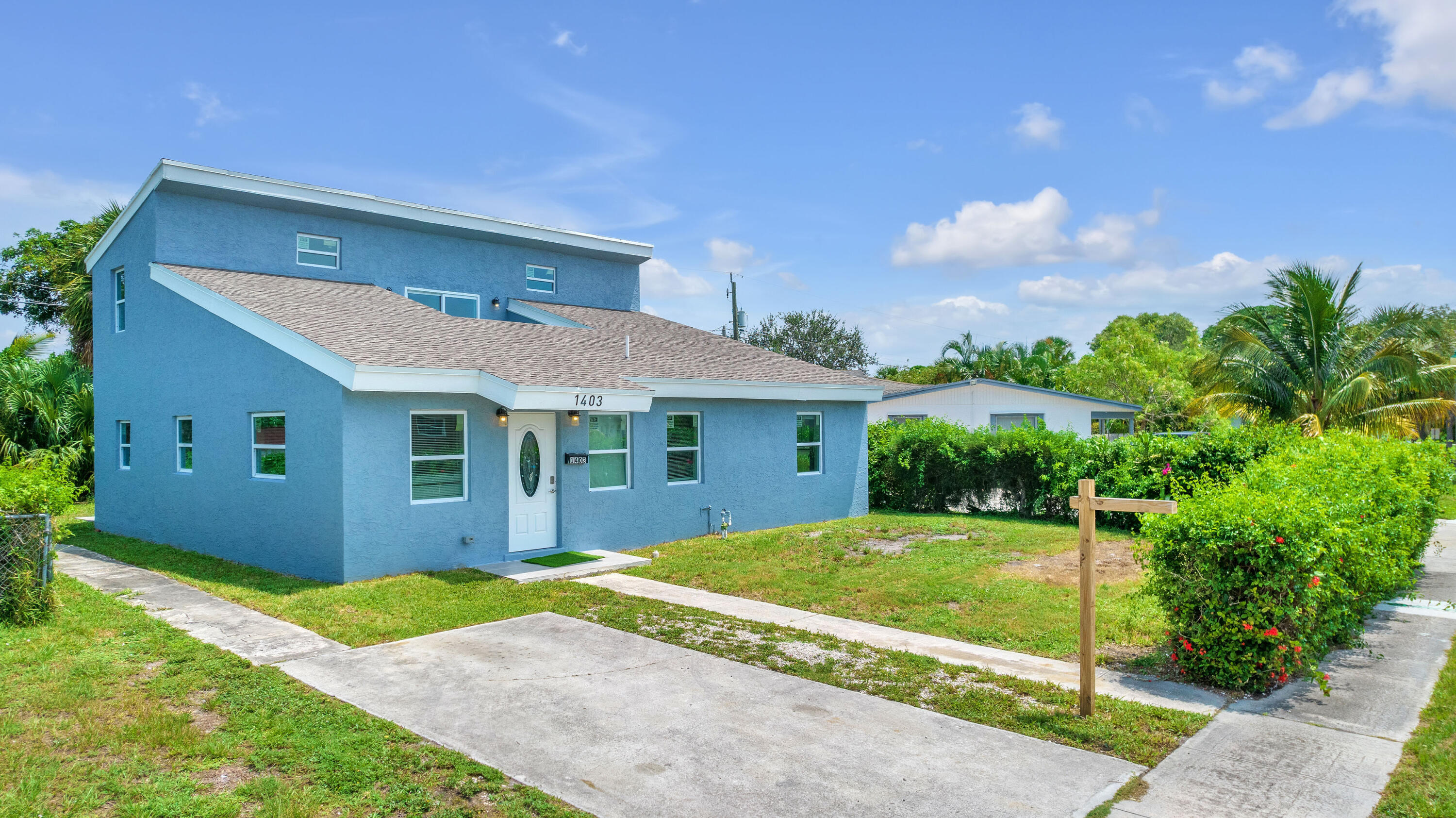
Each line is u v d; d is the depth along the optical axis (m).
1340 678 7.12
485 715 6.25
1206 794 4.93
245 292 13.35
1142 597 8.09
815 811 4.77
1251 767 5.31
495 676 7.17
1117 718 6.14
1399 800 4.80
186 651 7.57
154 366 14.69
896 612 9.62
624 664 7.53
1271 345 23.23
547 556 12.67
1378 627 8.90
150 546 14.07
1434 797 4.83
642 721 6.15
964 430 19.28
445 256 17.81
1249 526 6.64
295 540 11.41
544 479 13.06
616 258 20.89
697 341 18.66
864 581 11.12
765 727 6.05
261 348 11.99
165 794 4.85
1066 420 28.70
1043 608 9.52
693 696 6.71
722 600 10.20
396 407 11.20
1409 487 10.74
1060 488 17.02
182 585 10.65
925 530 15.57
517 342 14.01
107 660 7.23
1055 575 11.34
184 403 13.81
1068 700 6.55
